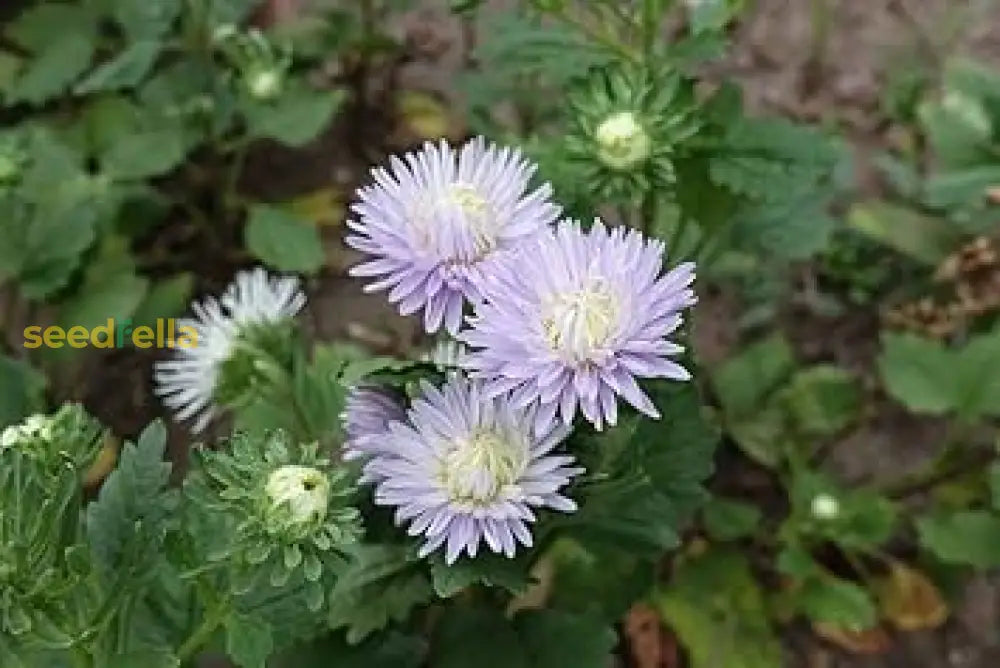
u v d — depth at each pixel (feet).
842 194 2.30
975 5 2.56
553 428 1.31
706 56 1.74
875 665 2.00
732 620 1.94
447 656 1.57
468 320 1.31
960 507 2.02
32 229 2.07
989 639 2.01
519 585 1.35
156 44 2.14
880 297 2.25
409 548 1.42
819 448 2.12
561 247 1.26
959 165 2.13
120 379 2.19
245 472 1.24
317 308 2.27
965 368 1.97
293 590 1.40
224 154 2.37
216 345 1.74
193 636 1.44
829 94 2.49
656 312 1.24
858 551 2.04
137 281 2.14
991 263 2.13
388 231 1.33
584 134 1.54
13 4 2.58
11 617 1.24
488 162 1.37
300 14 2.52
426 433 1.32
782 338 2.14
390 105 2.47
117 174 2.17
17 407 1.96
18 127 2.32
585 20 2.00
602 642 1.57
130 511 1.39
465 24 2.49
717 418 2.08
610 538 1.51
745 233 1.98
